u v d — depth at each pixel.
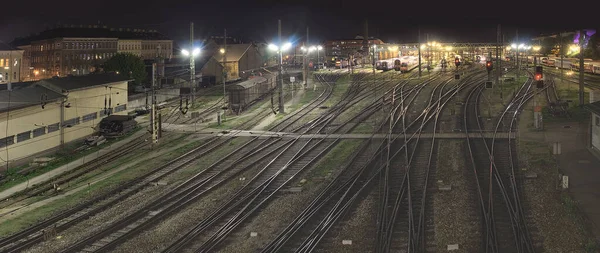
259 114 58.06
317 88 79.50
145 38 159.62
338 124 48.81
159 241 21.81
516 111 49.91
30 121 39.78
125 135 50.22
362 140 40.97
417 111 53.81
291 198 27.09
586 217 22.11
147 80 87.75
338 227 22.44
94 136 48.06
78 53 136.00
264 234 22.17
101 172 35.94
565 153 33.00
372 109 56.28
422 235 20.88
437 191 26.91
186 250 20.73
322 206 24.95
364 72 105.50
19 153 38.62
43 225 24.38
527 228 21.19
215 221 23.59
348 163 33.38
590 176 27.75
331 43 160.88
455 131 42.09
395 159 34.03
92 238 22.09
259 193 27.86
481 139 38.53
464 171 30.23
